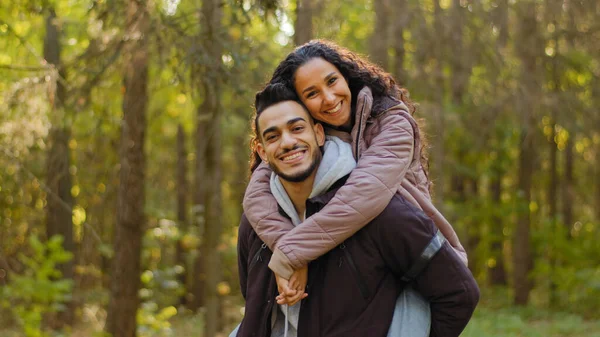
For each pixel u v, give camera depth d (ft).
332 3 32.40
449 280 6.79
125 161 28.07
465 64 40.52
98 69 21.53
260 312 7.22
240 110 28.50
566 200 61.41
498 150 53.31
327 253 6.89
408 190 7.22
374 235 6.77
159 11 18.99
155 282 37.42
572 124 43.50
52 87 19.63
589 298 48.19
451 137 48.26
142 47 19.19
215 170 25.48
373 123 7.30
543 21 42.91
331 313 6.82
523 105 41.96
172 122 49.60
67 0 31.24
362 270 6.80
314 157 6.94
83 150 31.89
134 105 27.58
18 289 25.91
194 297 49.67
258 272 7.30
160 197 52.49
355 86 7.41
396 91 7.73
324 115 7.10
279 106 6.93
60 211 34.01
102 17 19.54
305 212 6.97
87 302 40.50
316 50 7.20
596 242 54.13
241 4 17.48
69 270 37.47
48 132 22.33
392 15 36.88
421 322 6.93
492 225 57.21
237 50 20.40
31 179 21.18
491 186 57.62
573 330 39.81
